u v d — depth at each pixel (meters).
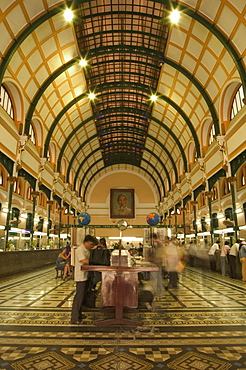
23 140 15.37
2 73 12.11
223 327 5.09
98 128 30.88
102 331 4.84
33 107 16.52
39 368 3.42
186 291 8.82
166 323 5.35
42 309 6.36
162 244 8.35
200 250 16.61
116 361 3.62
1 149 13.12
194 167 22.20
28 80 15.52
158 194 42.25
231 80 14.31
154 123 27.89
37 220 18.75
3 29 11.60
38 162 19.25
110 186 43.47
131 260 9.13
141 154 39.22
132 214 41.88
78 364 3.53
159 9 15.24
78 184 37.03
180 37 15.57
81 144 30.27
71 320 5.31
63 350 3.97
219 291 8.81
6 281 10.79
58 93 19.39
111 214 41.88
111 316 5.91
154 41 17.36
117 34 17.62
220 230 16.81
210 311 6.29
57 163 24.27
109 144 36.34
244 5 11.14
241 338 4.49
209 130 19.38
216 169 17.14
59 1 12.82
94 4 14.84
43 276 12.44
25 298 7.58
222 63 14.49
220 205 17.22
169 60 17.47
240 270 11.59
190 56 16.16
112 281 6.59
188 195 24.44
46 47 15.03
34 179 18.78
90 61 19.27
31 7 12.15
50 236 22.64
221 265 13.33
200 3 12.64
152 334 4.69
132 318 5.71
